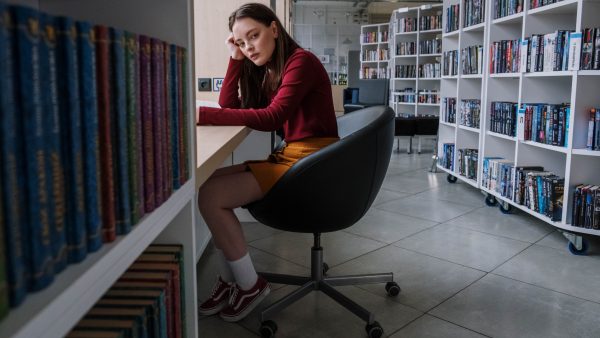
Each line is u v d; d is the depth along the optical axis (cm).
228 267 188
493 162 364
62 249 47
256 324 184
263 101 212
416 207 365
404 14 828
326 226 166
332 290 190
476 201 385
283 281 204
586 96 265
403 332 179
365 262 251
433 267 244
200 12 326
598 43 256
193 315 101
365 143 157
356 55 1450
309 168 154
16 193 39
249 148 321
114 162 56
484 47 386
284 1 489
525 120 322
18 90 39
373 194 170
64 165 47
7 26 37
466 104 430
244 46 182
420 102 791
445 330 181
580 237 260
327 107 181
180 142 82
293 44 184
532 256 259
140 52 63
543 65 305
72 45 46
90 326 71
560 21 325
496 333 179
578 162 268
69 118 46
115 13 85
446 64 474
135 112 61
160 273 88
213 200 162
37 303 42
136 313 75
